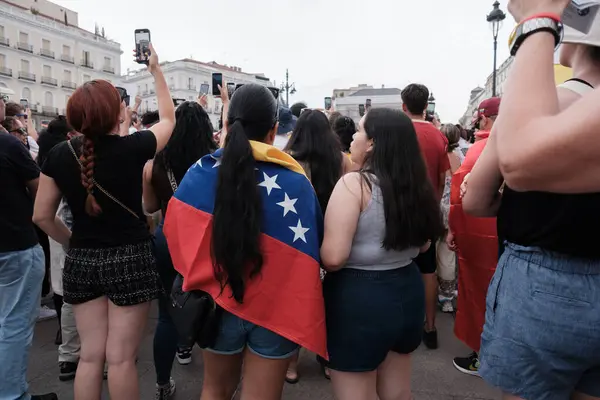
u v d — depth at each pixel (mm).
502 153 835
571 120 723
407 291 1657
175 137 2387
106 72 52625
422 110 3258
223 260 1477
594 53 980
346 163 2691
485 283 2578
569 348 963
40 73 44969
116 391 1950
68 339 2826
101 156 1891
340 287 1633
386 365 1832
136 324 2016
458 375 2875
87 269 1936
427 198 1620
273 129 1730
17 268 2248
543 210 989
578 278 956
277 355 1590
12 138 2270
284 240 1543
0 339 2211
